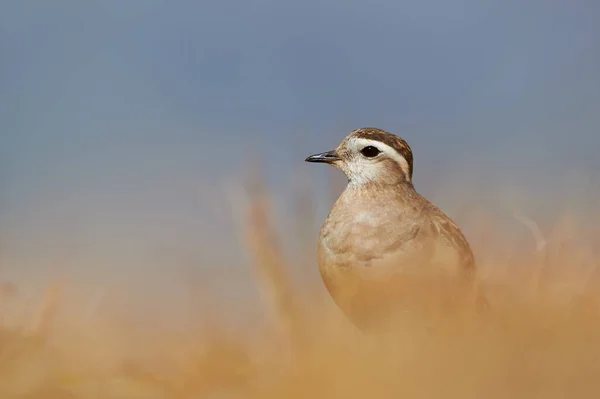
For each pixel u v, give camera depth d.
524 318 12.90
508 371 11.50
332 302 16.09
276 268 16.14
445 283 14.24
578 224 16.64
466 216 18.28
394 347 12.99
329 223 14.84
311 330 15.05
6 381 13.65
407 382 11.73
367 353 12.87
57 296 15.16
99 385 13.65
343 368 12.41
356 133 15.62
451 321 13.88
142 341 16.12
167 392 13.45
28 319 15.30
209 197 37.12
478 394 11.30
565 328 12.39
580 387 11.15
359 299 14.44
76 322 15.93
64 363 14.32
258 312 17.95
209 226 34.12
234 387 13.23
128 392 13.48
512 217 19.36
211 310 16.69
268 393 12.58
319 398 11.98
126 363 14.53
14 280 23.81
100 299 17.48
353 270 14.44
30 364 13.90
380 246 14.36
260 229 16.64
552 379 11.31
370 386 11.80
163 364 14.55
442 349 12.41
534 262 14.98
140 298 22.22
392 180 15.15
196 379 13.61
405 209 14.66
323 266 14.81
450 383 11.57
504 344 12.16
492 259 15.98
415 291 14.23
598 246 15.10
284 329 14.95
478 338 12.51
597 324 12.52
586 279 14.01
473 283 14.45
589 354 11.70
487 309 14.13
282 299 15.67
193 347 14.88
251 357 14.53
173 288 23.30
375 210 14.68
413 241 14.35
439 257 14.26
